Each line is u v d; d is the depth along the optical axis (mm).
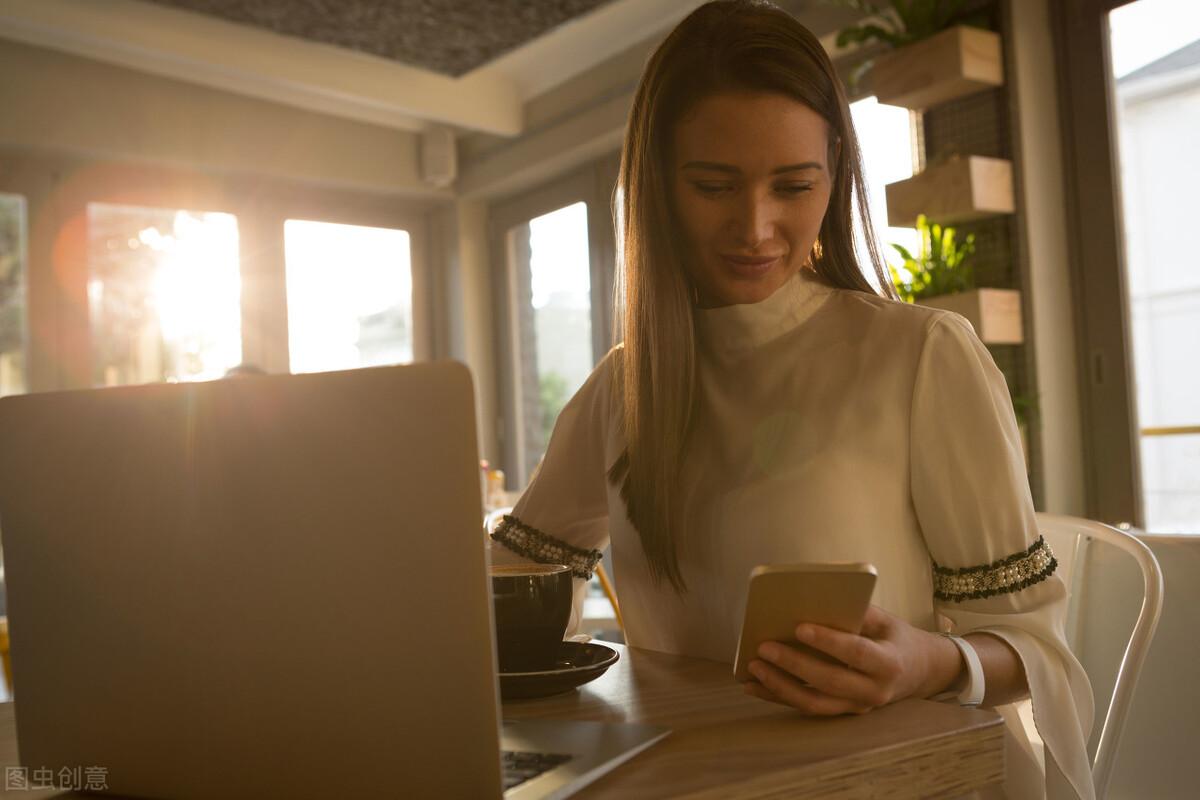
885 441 918
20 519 682
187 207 4895
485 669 539
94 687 660
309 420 574
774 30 912
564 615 851
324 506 571
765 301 997
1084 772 810
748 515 945
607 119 4594
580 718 739
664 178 991
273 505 585
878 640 713
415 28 3998
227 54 4324
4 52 4219
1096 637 1293
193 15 4180
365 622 563
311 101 4938
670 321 1002
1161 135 2900
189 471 610
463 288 5586
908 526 923
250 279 5074
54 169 4531
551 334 5281
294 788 590
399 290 5621
